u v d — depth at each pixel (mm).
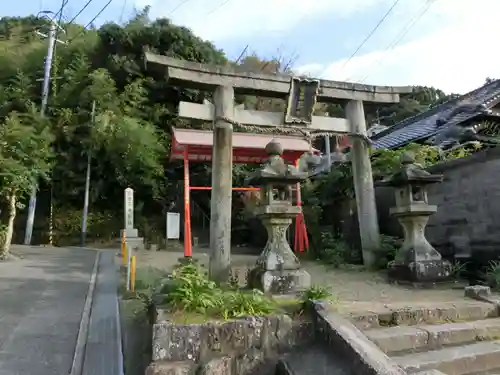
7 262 10633
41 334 4883
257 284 5832
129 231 7727
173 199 19781
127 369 3873
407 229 7504
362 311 4520
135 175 18375
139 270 9211
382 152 10984
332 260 10125
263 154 14070
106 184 18969
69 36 23438
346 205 11367
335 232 11695
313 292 4598
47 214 19203
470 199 7746
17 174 12086
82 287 7629
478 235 7516
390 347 3928
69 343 4609
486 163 7465
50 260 11227
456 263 7621
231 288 5984
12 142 13070
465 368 3748
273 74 8648
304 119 8922
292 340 3980
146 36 21000
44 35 22609
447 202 8273
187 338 3637
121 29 21141
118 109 18750
